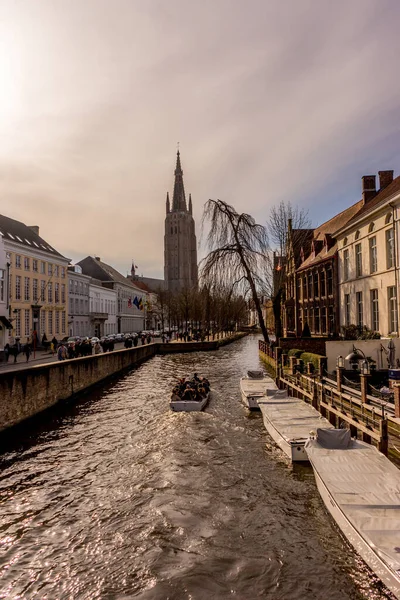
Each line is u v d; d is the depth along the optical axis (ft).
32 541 24.47
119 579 20.95
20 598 19.84
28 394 48.44
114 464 36.14
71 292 185.16
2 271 101.81
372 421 33.60
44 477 33.55
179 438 42.75
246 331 357.61
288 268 100.63
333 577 20.31
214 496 29.35
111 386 79.82
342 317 89.71
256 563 21.70
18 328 132.98
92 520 26.66
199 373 96.89
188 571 21.27
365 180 93.56
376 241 72.64
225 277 91.86
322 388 43.83
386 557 18.44
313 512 26.68
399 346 58.03
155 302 372.38
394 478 25.93
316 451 30.14
